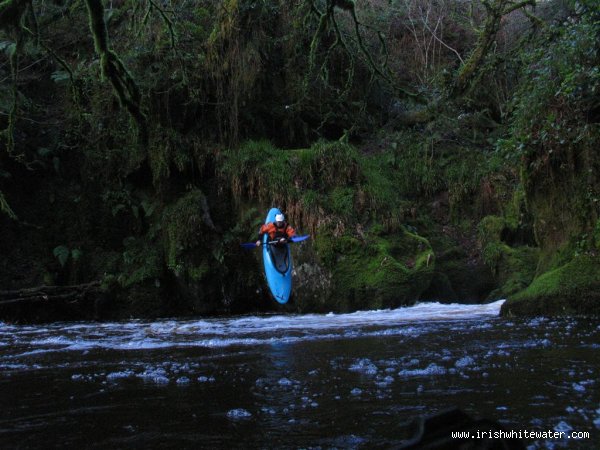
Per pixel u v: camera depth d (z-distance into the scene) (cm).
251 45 1293
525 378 345
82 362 499
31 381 409
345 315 1035
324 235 1175
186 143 1293
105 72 702
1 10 628
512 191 1312
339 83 1518
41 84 1356
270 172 1263
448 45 1756
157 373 421
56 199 1306
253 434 259
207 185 1330
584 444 224
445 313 943
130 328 902
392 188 1357
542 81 843
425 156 1423
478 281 1235
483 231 1263
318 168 1297
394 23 1773
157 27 1255
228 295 1232
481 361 409
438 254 1268
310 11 873
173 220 1230
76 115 1284
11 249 1247
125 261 1239
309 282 1155
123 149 1287
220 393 345
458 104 1524
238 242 1243
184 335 741
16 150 1253
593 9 785
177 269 1206
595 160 772
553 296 725
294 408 301
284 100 1456
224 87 1320
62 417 301
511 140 906
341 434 253
